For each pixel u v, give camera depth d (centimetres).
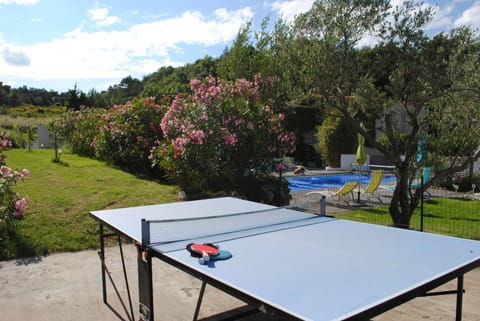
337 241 242
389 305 145
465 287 382
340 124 1789
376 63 598
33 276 404
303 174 1468
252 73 998
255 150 722
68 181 830
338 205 905
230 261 199
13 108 3944
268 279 170
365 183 1310
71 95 3769
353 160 1769
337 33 565
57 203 638
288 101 750
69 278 400
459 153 627
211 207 368
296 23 597
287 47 614
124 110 1082
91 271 421
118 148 1087
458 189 1105
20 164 1045
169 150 738
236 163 727
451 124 604
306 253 214
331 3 566
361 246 229
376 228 281
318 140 2092
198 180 739
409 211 606
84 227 552
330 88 580
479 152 583
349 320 129
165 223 274
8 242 481
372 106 620
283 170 787
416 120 593
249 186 725
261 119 732
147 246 231
